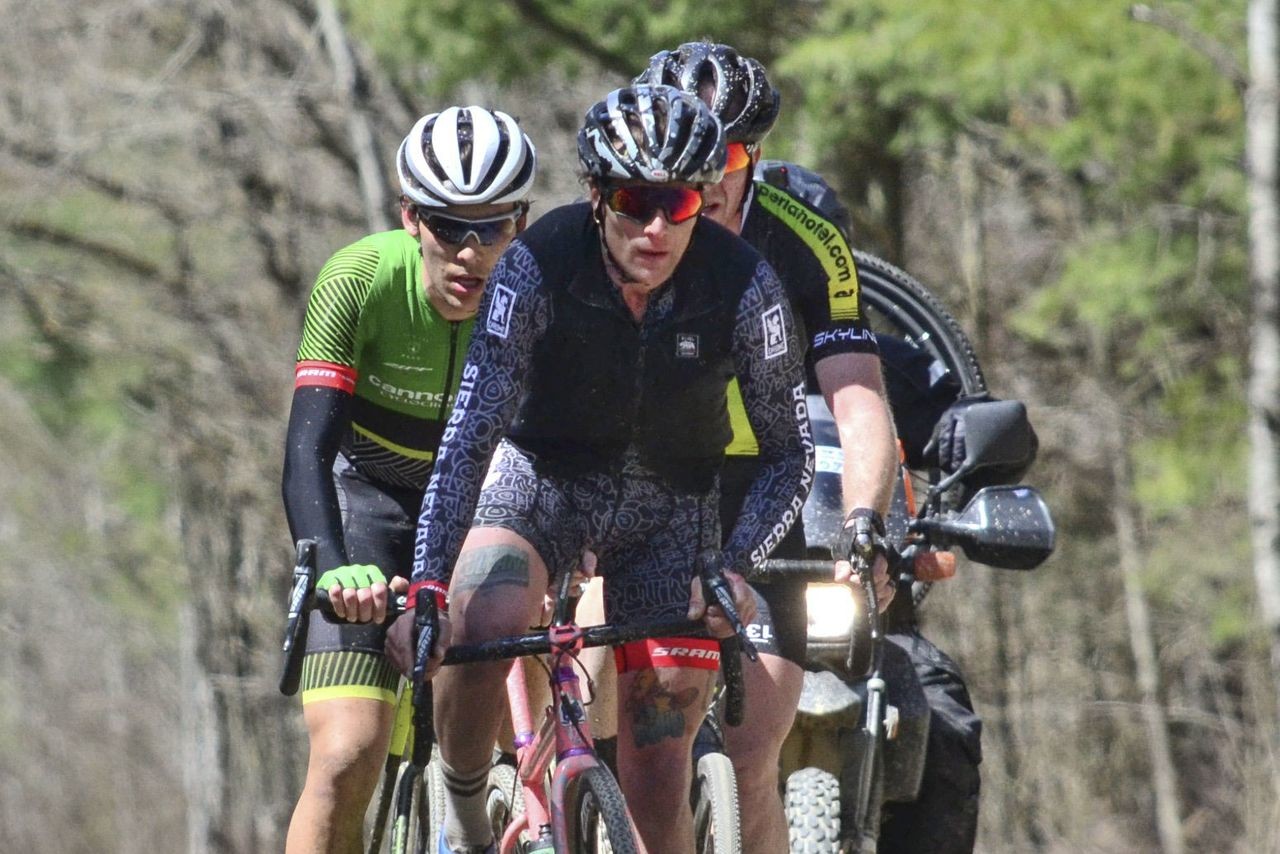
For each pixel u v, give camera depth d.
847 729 16.50
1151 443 47.94
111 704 102.19
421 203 14.45
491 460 13.33
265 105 60.69
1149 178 42.22
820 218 15.27
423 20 44.34
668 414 13.45
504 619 13.36
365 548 15.71
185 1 63.66
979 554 15.73
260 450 65.75
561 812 13.52
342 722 14.98
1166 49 38.22
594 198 12.92
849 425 14.65
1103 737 62.38
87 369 65.25
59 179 62.62
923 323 19.61
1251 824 57.41
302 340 14.98
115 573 86.50
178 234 64.75
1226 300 47.00
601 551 13.87
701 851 14.49
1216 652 60.41
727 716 12.95
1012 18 37.56
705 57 15.31
